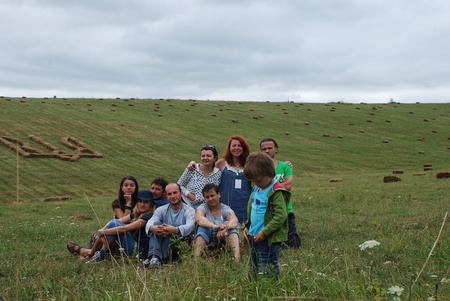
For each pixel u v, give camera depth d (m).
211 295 5.62
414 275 6.66
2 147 42.56
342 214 16.08
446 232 10.67
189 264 6.64
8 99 63.41
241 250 9.46
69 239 13.09
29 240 12.88
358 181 33.34
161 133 52.59
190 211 9.87
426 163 47.47
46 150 43.03
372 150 52.19
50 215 20.58
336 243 10.57
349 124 64.12
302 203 20.02
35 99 65.44
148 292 5.68
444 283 5.90
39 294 6.88
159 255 9.30
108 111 61.34
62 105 62.59
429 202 18.47
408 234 10.79
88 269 8.73
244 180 10.52
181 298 5.65
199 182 10.82
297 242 10.46
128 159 42.53
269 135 56.03
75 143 46.16
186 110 65.81
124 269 6.81
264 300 5.56
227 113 65.94
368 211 16.44
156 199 10.47
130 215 10.68
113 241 9.73
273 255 6.39
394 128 63.41
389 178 31.42
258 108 70.88
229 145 10.76
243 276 5.98
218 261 7.27
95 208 22.84
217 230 9.24
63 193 31.94
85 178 35.97
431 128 64.50
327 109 72.81
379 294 5.39
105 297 6.17
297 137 56.16
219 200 10.52
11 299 6.82
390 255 8.56
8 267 9.05
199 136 52.84
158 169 40.19
